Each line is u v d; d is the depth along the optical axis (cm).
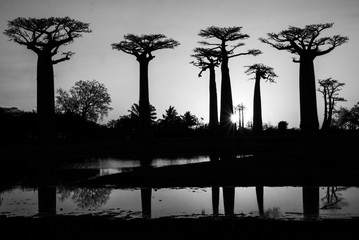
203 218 1077
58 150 3803
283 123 6400
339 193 1420
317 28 4616
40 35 4331
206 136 5191
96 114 8194
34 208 1250
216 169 2005
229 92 5056
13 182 1870
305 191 1472
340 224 973
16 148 4006
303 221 1009
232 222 1014
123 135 6594
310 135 4319
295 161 2236
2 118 6181
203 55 5212
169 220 1052
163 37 4844
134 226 994
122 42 4825
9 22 4184
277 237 882
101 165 2611
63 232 952
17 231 966
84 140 5322
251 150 3469
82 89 8169
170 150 3791
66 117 6594
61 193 1541
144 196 1434
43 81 4253
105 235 923
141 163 2700
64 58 4412
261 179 1720
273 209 1180
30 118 6338
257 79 6034
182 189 1566
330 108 7344
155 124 6894
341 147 3197
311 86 4644
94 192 1542
